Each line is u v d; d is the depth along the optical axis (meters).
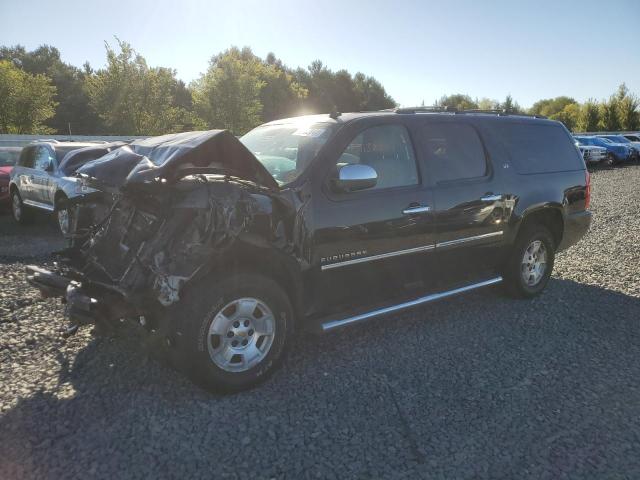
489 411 3.31
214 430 3.06
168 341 3.33
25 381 3.59
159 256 3.22
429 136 4.60
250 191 3.39
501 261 5.21
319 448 2.90
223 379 3.38
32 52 84.31
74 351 4.07
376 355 4.12
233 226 3.24
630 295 5.73
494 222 4.95
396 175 4.27
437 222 4.44
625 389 3.61
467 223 4.69
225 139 3.38
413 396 3.49
